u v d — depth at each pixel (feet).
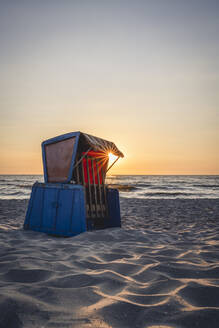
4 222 23.95
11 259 9.48
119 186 126.82
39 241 14.02
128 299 6.07
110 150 19.45
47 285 6.83
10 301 5.47
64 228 16.61
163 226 23.70
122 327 4.72
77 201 16.42
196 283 7.20
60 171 18.48
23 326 4.56
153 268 8.87
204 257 11.05
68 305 5.57
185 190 115.55
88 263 9.40
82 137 17.49
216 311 5.37
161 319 5.04
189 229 21.84
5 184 161.07
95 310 5.35
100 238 14.88
